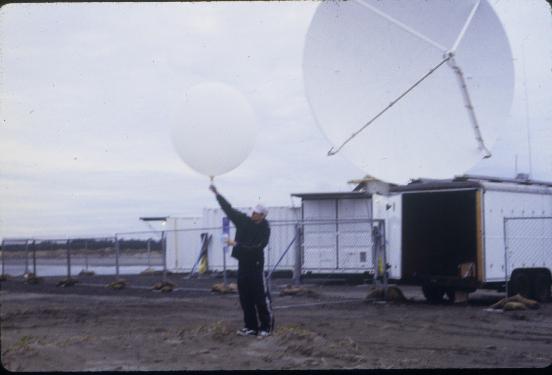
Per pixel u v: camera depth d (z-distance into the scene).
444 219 18.42
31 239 26.64
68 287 23.03
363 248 25.33
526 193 17.92
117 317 13.51
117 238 23.89
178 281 25.66
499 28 12.15
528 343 10.59
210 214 30.28
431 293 18.27
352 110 12.20
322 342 9.88
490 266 16.80
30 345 9.55
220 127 8.73
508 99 12.24
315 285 24.17
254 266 10.20
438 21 12.27
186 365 8.20
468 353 9.55
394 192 18.31
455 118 12.34
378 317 13.76
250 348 9.36
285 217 27.42
